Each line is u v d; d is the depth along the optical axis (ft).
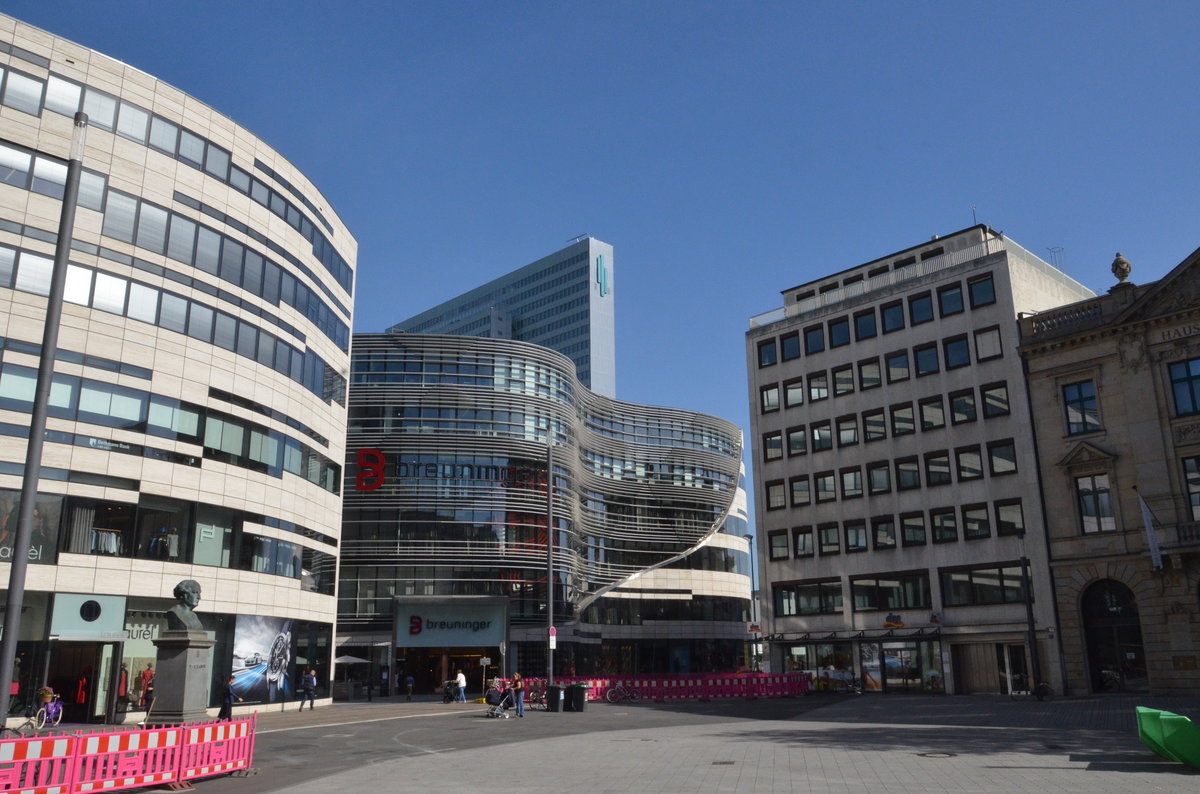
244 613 118.01
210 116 121.29
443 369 204.03
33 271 99.04
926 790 44.06
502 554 195.72
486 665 186.50
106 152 107.55
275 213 132.05
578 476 228.43
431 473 196.24
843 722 93.45
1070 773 49.19
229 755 55.36
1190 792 41.81
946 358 164.55
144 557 104.27
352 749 73.20
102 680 99.30
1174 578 130.21
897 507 166.40
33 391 97.09
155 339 109.19
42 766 43.57
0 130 98.94
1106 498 140.15
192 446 112.06
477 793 46.24
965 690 151.94
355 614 187.11
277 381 128.98
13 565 46.29
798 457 183.52
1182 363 135.03
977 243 170.19
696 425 277.64
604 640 237.45
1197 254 133.39
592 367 639.35
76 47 106.83
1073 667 138.82
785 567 180.65
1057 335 149.28
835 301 185.88
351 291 160.97
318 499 141.49
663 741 75.00
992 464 154.81
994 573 151.02
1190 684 126.31
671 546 259.80
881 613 164.76
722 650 265.13
